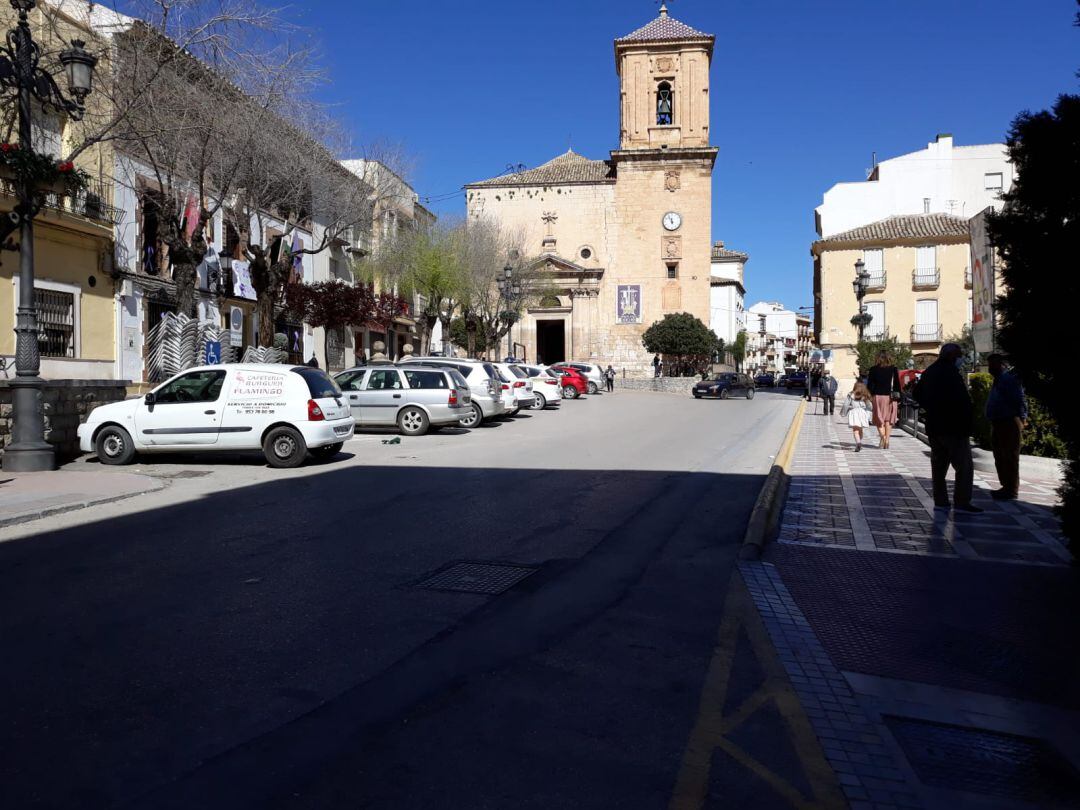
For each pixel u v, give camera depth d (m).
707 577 6.41
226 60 17.67
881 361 16.39
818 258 54.94
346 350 34.47
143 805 3.01
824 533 8.07
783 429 21.55
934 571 6.65
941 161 54.44
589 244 54.75
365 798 3.08
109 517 8.65
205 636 4.87
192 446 12.68
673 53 53.59
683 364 51.75
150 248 21.36
